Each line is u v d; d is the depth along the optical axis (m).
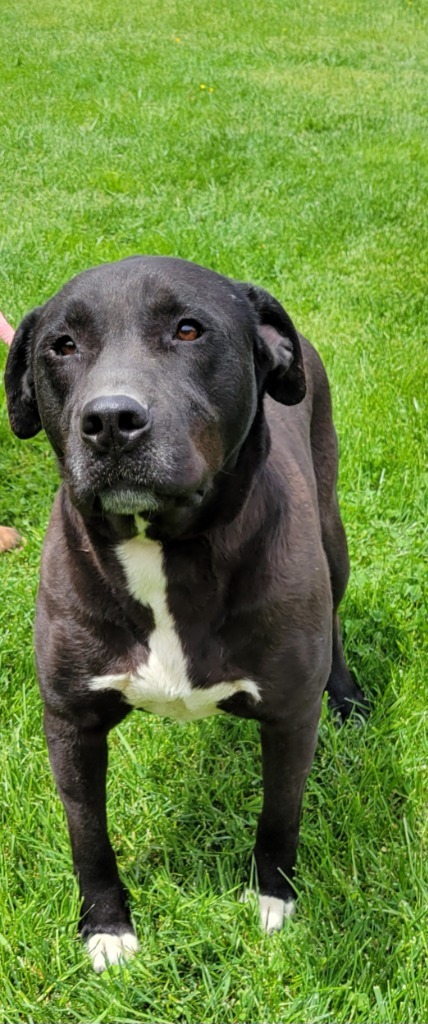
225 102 4.95
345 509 2.01
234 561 1.34
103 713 1.40
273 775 1.45
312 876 1.53
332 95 5.23
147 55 5.92
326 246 3.22
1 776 1.59
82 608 1.36
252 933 1.47
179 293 1.31
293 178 3.83
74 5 7.53
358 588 1.87
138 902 1.51
